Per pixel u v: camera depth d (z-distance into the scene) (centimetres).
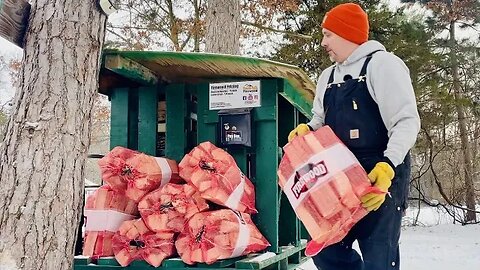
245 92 381
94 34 262
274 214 373
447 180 1616
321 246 226
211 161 338
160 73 408
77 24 254
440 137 1509
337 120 261
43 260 235
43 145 240
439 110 1411
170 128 412
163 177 356
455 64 1419
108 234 345
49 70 247
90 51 260
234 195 337
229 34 754
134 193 340
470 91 1486
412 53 1348
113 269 336
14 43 253
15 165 238
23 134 241
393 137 239
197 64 368
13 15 248
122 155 349
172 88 416
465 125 1536
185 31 1399
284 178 241
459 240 1004
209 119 388
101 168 348
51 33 250
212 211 330
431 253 808
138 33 1380
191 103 426
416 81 1355
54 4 253
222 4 757
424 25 1443
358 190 220
